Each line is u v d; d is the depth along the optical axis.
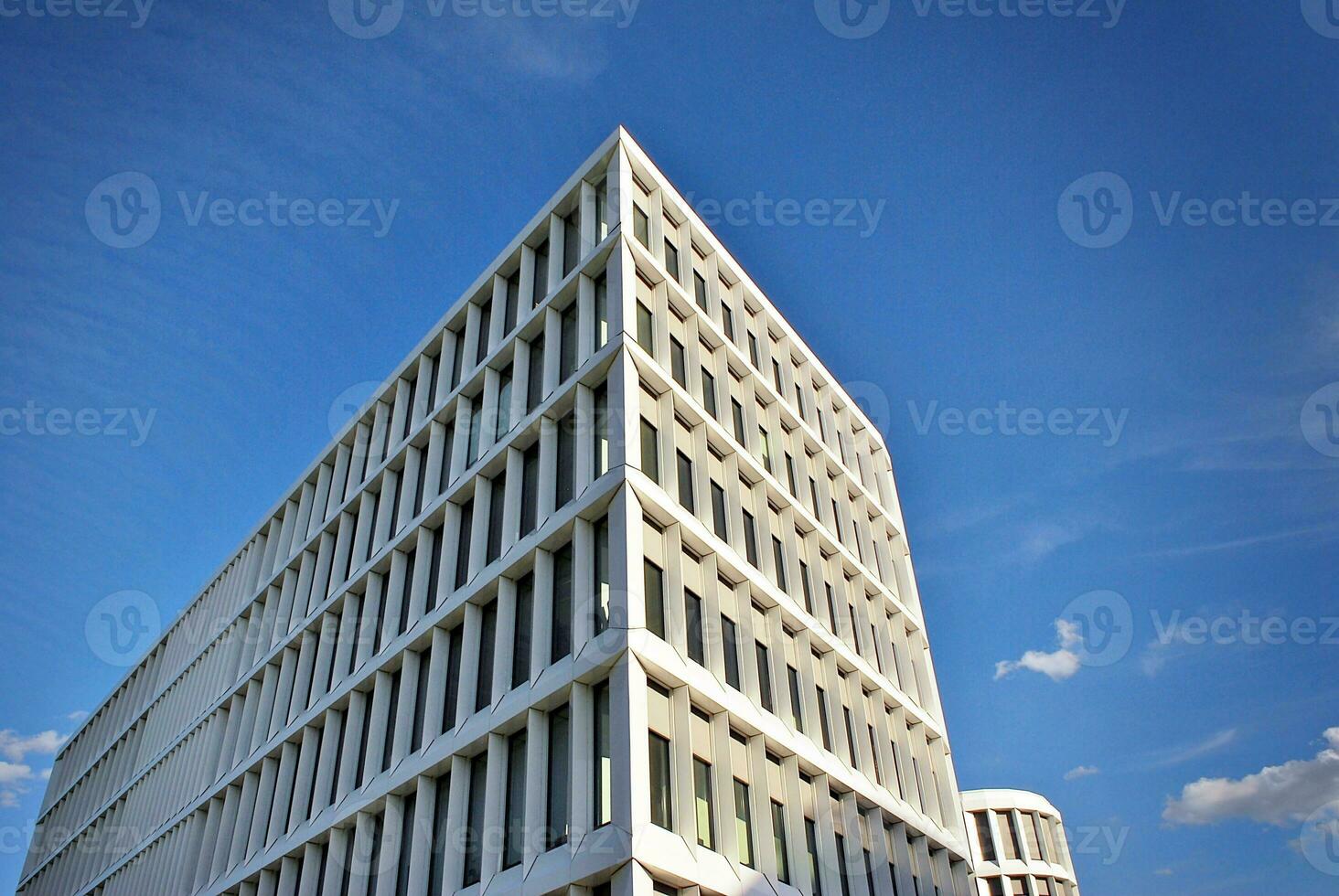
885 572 42.41
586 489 26.25
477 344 35.47
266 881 32.41
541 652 24.83
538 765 23.09
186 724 46.06
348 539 38.94
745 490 32.94
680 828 22.31
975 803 74.62
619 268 29.55
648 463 27.59
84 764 60.88
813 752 29.00
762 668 29.30
